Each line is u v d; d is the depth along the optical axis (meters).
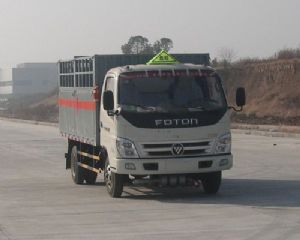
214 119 12.64
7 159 24.05
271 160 21.11
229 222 10.31
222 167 12.68
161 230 9.80
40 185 16.23
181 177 12.76
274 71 61.88
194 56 15.27
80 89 15.42
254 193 13.69
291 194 13.42
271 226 9.93
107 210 11.85
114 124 12.62
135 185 13.77
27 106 114.50
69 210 12.00
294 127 37.44
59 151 27.38
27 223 10.76
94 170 14.80
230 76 67.50
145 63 14.80
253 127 39.12
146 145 12.40
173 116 12.46
